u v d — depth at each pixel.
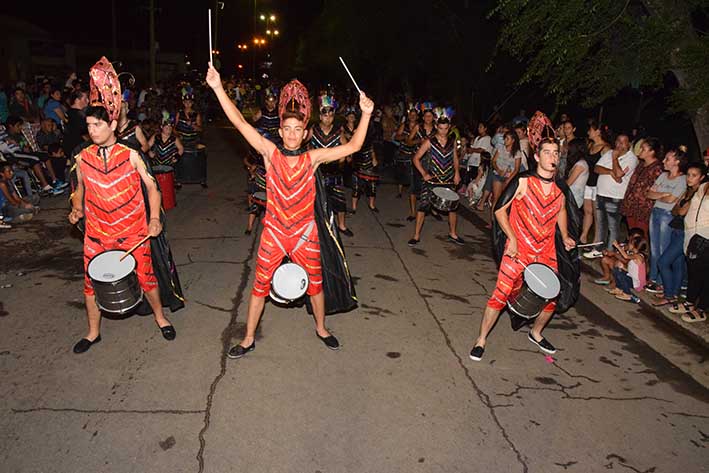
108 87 4.08
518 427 3.94
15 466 3.29
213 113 27.14
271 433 3.71
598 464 3.62
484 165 10.95
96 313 4.58
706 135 7.78
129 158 4.24
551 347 5.01
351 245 7.87
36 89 14.93
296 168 4.20
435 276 6.83
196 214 9.07
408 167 10.92
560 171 8.24
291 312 5.51
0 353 4.48
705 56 7.14
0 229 7.66
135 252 4.44
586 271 7.34
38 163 9.54
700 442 3.91
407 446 3.67
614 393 4.46
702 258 5.64
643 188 6.93
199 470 3.35
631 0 8.13
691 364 5.02
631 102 16.05
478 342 4.85
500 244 4.82
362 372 4.51
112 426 3.68
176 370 4.36
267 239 4.33
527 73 8.38
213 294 5.82
